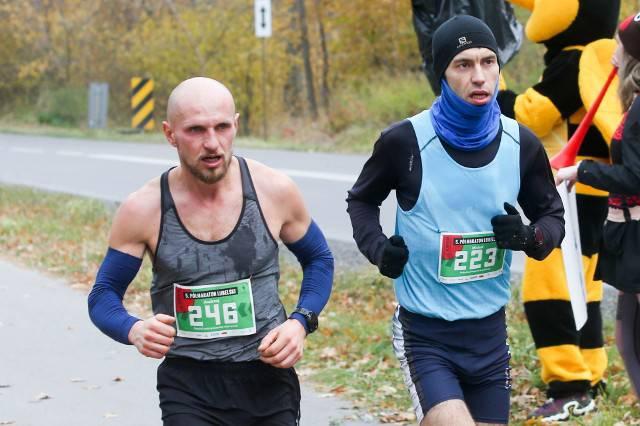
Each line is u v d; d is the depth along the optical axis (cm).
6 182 3909
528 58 4916
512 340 1620
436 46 912
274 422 881
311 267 912
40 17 8144
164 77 7194
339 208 2947
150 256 880
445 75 907
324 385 1547
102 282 873
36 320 1936
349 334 1775
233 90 6806
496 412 935
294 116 6825
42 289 2202
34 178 4041
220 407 874
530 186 951
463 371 930
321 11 6906
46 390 1528
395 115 5391
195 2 7450
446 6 1429
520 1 1362
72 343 1781
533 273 1329
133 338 844
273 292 883
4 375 1605
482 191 916
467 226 920
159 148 5291
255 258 866
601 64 1303
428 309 929
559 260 1317
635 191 1052
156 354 834
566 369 1327
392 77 6006
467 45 894
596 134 1302
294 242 907
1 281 2286
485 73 895
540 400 1397
